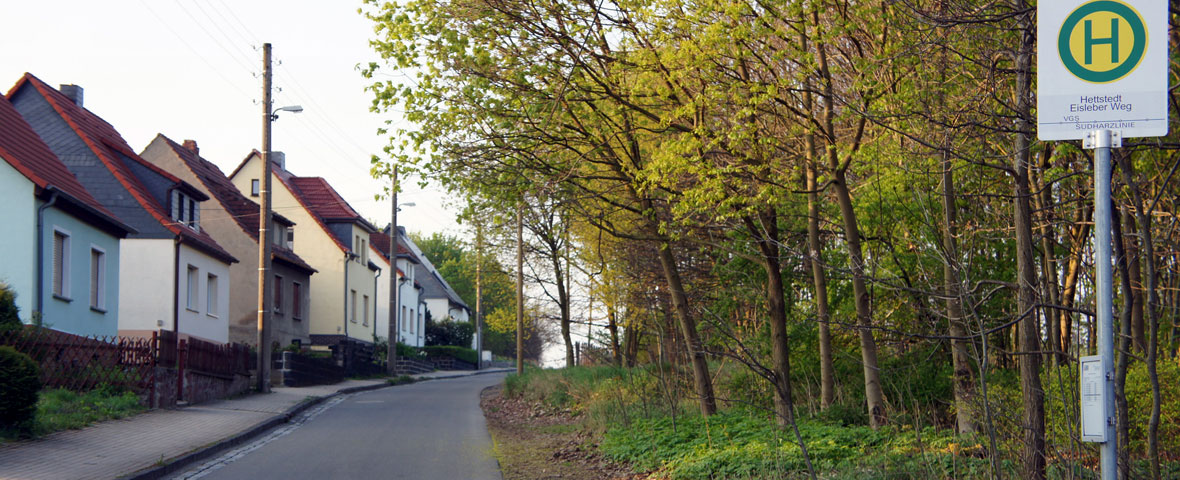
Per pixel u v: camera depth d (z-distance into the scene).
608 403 18.23
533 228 31.98
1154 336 5.72
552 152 13.97
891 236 12.91
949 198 9.98
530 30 12.73
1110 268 3.97
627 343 27.88
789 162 13.06
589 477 11.39
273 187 47.31
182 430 15.26
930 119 8.16
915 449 10.02
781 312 14.30
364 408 23.05
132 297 28.78
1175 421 8.43
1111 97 4.02
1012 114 7.95
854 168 11.89
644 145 15.39
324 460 12.62
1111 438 3.92
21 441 12.37
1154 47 4.00
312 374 32.06
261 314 26.06
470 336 74.44
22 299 20.55
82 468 10.79
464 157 13.48
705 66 11.45
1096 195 4.02
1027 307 7.43
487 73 12.79
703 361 15.55
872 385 12.80
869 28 10.80
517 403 24.34
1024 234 7.55
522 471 11.86
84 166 29.36
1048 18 4.09
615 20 12.62
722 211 12.34
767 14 11.12
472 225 32.69
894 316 13.38
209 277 32.91
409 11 12.50
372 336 52.97
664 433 13.59
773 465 10.09
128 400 17.16
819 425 13.08
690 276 22.55
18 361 12.62
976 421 9.86
